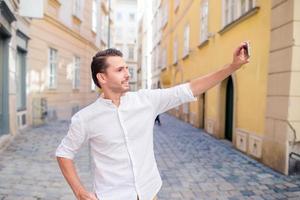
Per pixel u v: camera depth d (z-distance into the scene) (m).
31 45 11.95
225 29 9.97
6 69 9.12
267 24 7.12
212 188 5.36
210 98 12.01
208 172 6.39
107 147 1.86
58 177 5.78
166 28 25.05
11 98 9.47
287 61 6.22
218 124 10.80
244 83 8.48
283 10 6.38
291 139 6.18
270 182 5.71
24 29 10.91
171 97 1.96
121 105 1.88
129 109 1.88
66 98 16.33
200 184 5.57
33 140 9.48
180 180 5.81
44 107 12.75
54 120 14.43
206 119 12.54
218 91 10.83
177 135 11.71
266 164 6.96
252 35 7.98
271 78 6.82
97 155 1.91
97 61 1.89
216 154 8.20
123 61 1.91
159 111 2.01
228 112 10.59
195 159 7.59
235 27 9.24
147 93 1.98
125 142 1.85
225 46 10.17
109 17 28.94
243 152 8.33
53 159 7.16
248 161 7.41
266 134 7.00
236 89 9.03
